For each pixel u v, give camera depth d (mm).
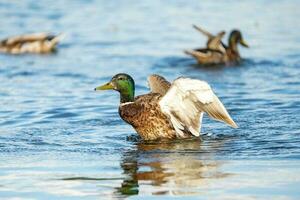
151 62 23859
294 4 34750
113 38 28297
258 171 11930
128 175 11930
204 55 23750
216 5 35156
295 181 11344
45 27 30891
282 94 18344
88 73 22016
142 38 28062
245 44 24578
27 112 16906
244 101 17641
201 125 15312
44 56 25844
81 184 11508
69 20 32250
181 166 12383
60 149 13703
